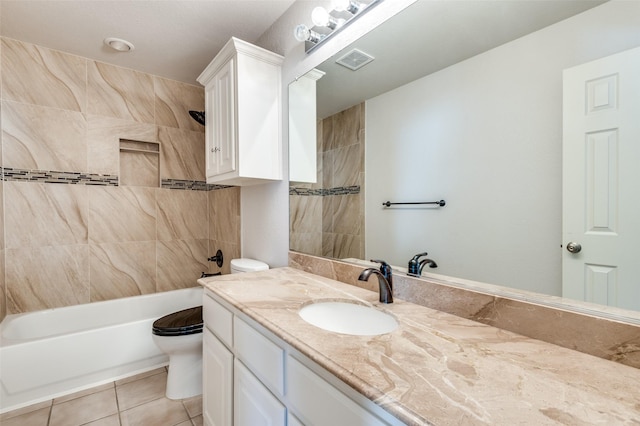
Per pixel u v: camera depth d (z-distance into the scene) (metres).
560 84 0.80
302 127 1.72
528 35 0.85
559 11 0.79
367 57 1.33
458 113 1.03
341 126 1.48
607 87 0.72
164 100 2.72
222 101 1.82
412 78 1.17
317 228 1.65
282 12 1.84
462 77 1.01
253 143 1.73
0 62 2.04
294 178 1.79
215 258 2.75
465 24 1.00
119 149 2.53
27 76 2.13
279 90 1.85
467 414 0.50
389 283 1.13
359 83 1.38
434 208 1.11
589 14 0.74
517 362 0.68
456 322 0.93
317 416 0.74
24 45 2.12
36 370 1.74
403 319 0.96
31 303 2.16
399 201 1.23
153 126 2.67
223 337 1.27
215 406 1.33
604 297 0.73
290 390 0.85
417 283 1.12
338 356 0.70
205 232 2.99
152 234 2.69
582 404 0.53
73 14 1.82
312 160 1.67
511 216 0.90
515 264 0.89
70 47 2.20
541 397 0.55
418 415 0.49
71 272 2.32
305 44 1.65
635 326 0.67
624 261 0.70
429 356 0.70
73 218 2.32
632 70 0.68
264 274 1.63
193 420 1.63
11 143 2.08
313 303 1.16
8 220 2.08
